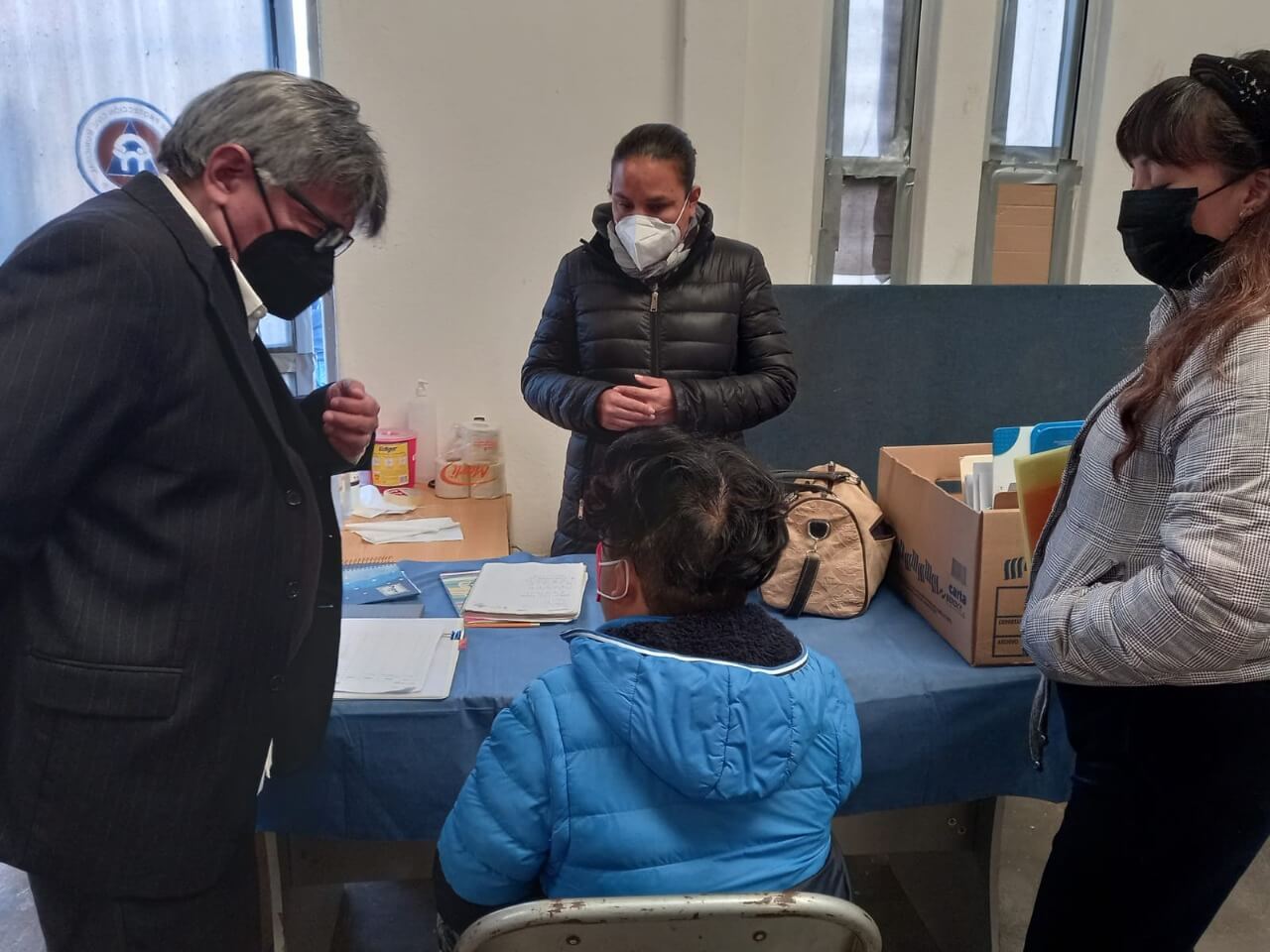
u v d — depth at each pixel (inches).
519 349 109.4
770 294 81.3
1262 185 39.2
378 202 45.1
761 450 107.6
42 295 35.3
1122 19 111.3
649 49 103.4
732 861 34.0
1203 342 38.4
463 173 103.5
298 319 110.1
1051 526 48.4
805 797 35.5
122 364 36.1
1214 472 36.7
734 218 107.0
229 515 40.1
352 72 99.0
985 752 57.2
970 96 110.0
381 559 80.3
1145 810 43.2
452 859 37.0
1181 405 38.8
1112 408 44.3
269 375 47.0
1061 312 108.2
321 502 49.8
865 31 109.4
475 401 110.3
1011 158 116.0
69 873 39.4
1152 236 41.7
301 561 44.0
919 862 75.0
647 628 34.7
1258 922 77.5
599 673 33.8
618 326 78.3
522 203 105.3
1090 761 45.6
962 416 109.4
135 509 38.0
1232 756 40.8
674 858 33.8
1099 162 115.3
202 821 40.6
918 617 65.3
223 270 39.9
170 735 38.9
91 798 38.6
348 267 103.8
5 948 72.1
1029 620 45.1
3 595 37.5
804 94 105.9
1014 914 78.5
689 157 73.4
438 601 65.6
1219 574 36.1
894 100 112.1
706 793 32.4
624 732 33.1
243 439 40.2
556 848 34.5
